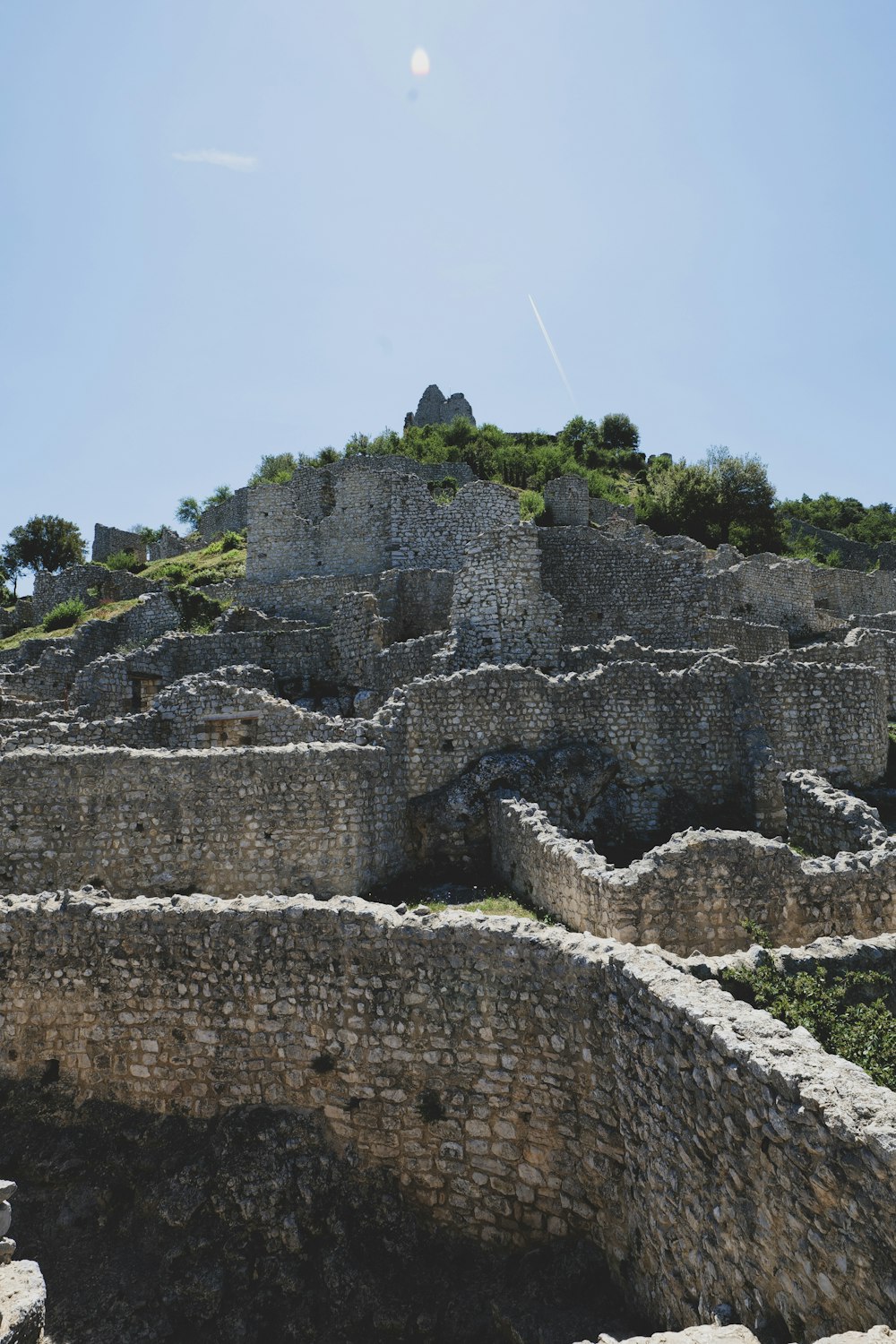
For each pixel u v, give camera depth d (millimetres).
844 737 20516
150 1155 9734
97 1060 10250
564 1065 8531
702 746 19234
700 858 12055
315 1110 9570
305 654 28000
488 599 23359
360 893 15641
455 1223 8914
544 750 18484
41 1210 9375
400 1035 9289
